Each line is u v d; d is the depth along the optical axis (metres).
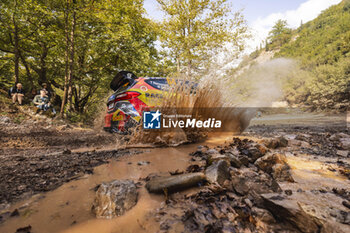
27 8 8.17
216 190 1.09
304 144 2.72
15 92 7.52
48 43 9.85
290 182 1.32
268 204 0.92
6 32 9.50
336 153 2.22
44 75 11.49
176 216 0.88
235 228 0.78
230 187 1.14
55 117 7.38
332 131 4.22
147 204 1.00
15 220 0.85
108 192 0.97
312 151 2.33
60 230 0.79
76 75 10.58
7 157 2.09
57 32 9.40
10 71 12.02
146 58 11.86
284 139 2.72
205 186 1.18
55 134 4.84
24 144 3.24
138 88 3.27
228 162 1.46
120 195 0.97
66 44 8.59
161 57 14.20
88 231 0.78
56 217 0.88
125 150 2.39
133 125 3.05
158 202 1.02
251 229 0.77
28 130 4.92
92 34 10.48
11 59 10.58
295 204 0.86
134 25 12.27
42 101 7.45
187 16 10.63
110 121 3.53
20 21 8.52
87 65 11.62
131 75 3.58
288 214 0.81
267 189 1.10
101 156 2.10
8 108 6.73
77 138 4.02
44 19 8.59
